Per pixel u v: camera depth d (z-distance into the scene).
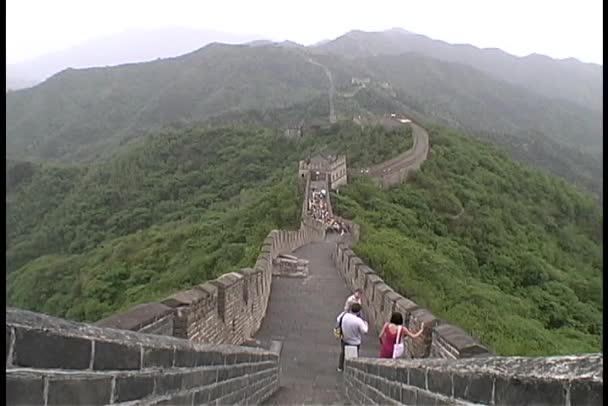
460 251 35.28
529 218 50.28
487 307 20.72
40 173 50.38
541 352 13.70
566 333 21.75
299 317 15.80
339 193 45.91
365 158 63.72
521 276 34.59
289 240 27.39
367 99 144.50
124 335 3.47
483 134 114.25
